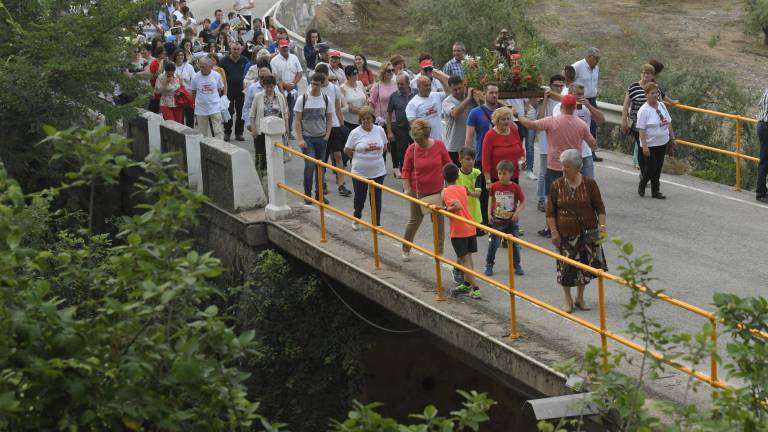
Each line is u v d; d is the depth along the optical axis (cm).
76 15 1612
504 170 1138
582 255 1004
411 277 1129
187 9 3491
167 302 542
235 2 4072
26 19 1644
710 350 605
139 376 539
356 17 4703
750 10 4219
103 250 951
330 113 1477
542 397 896
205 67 1809
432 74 1577
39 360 519
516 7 2969
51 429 545
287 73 1909
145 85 1716
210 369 551
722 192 1567
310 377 1292
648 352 648
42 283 541
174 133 1591
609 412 730
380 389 1276
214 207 1434
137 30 1791
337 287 1280
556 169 1300
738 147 1586
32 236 1041
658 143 1489
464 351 991
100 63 1606
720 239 1316
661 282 1145
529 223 1405
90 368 524
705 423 556
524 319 996
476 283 1109
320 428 1289
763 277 1160
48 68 1538
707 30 4481
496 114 1231
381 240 1274
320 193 1252
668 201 1512
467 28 2964
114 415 549
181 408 582
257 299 1315
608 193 1563
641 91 1550
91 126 1672
